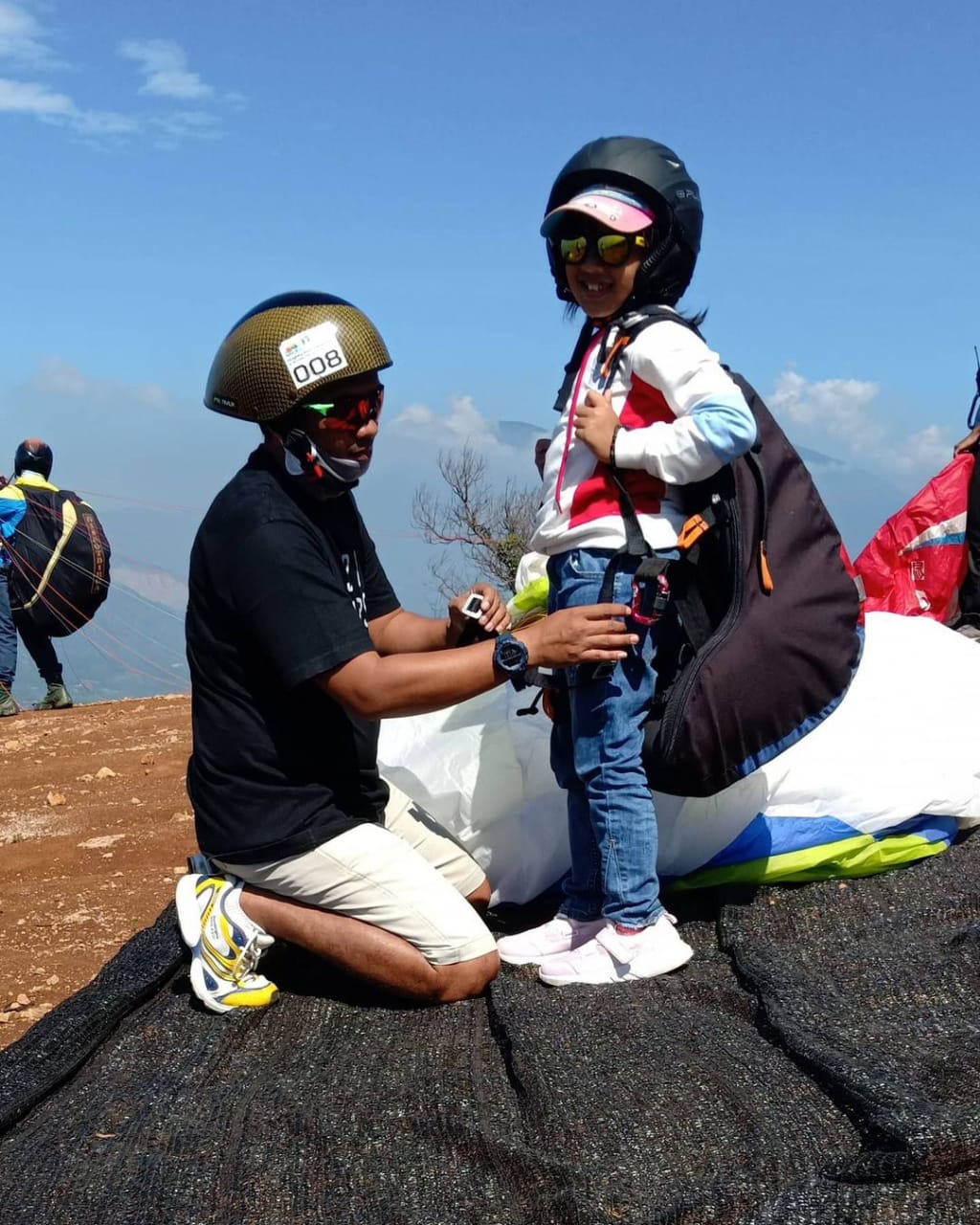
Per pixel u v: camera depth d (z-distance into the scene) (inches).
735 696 80.1
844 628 83.3
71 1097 73.9
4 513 283.4
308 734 84.0
